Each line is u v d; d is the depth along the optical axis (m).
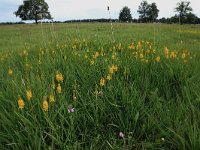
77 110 3.13
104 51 5.95
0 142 2.73
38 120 2.95
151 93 3.55
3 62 5.92
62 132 2.74
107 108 3.24
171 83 3.93
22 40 15.86
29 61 5.29
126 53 5.43
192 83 3.77
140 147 2.79
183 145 2.54
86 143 2.86
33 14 79.62
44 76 4.08
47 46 7.38
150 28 29.17
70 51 5.67
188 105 3.19
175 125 2.86
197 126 2.71
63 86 3.82
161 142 2.78
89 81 3.94
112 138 2.83
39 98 3.21
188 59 5.14
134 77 4.11
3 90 3.62
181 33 20.92
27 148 2.57
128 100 3.30
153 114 3.10
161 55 5.06
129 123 3.10
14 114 2.94
